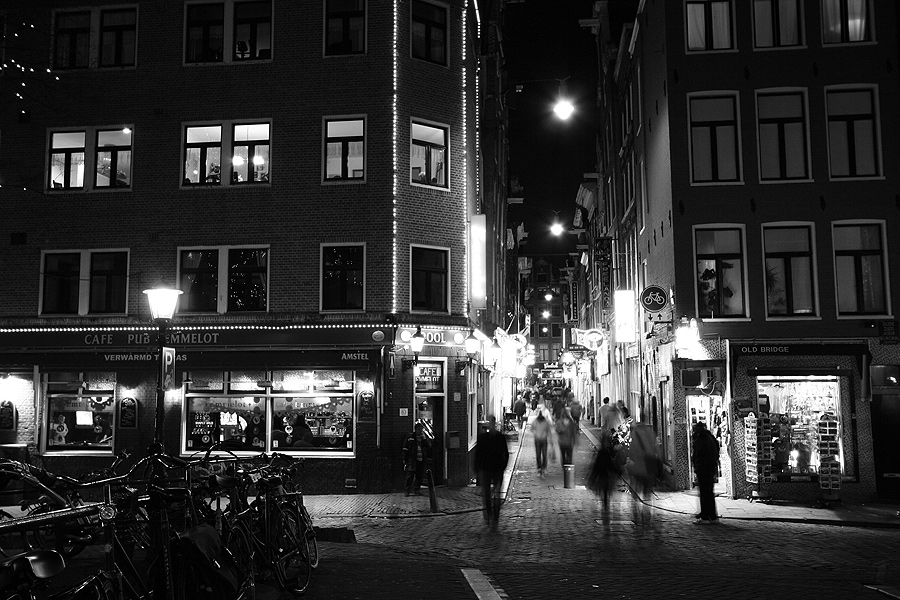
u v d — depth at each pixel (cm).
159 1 2223
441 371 2147
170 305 1432
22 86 2242
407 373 2055
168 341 2092
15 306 2197
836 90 2103
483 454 1501
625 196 3203
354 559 1031
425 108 2197
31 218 2222
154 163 2192
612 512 1697
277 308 2114
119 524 548
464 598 802
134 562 710
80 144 2233
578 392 6656
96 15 2245
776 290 2058
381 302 2080
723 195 2089
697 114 2136
